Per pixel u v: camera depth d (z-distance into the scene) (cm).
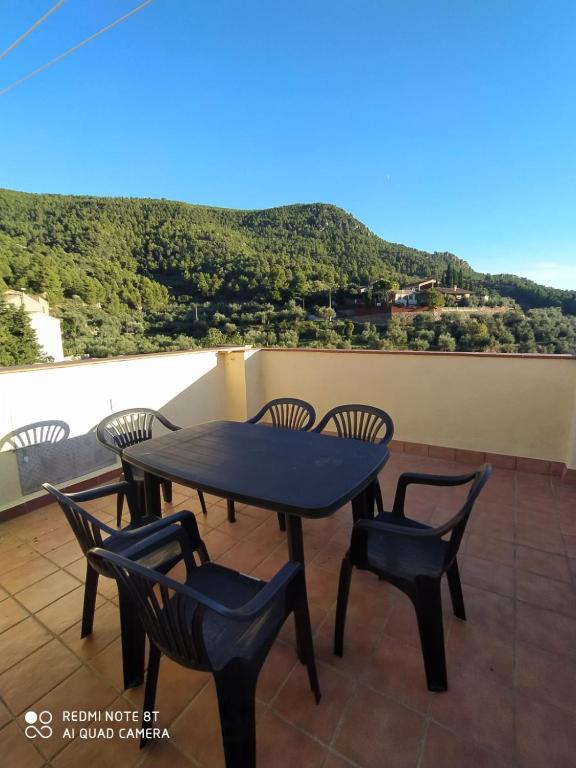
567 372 282
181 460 165
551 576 176
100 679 128
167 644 95
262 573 185
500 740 106
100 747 107
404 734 108
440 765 100
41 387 252
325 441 190
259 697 120
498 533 212
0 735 111
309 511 116
